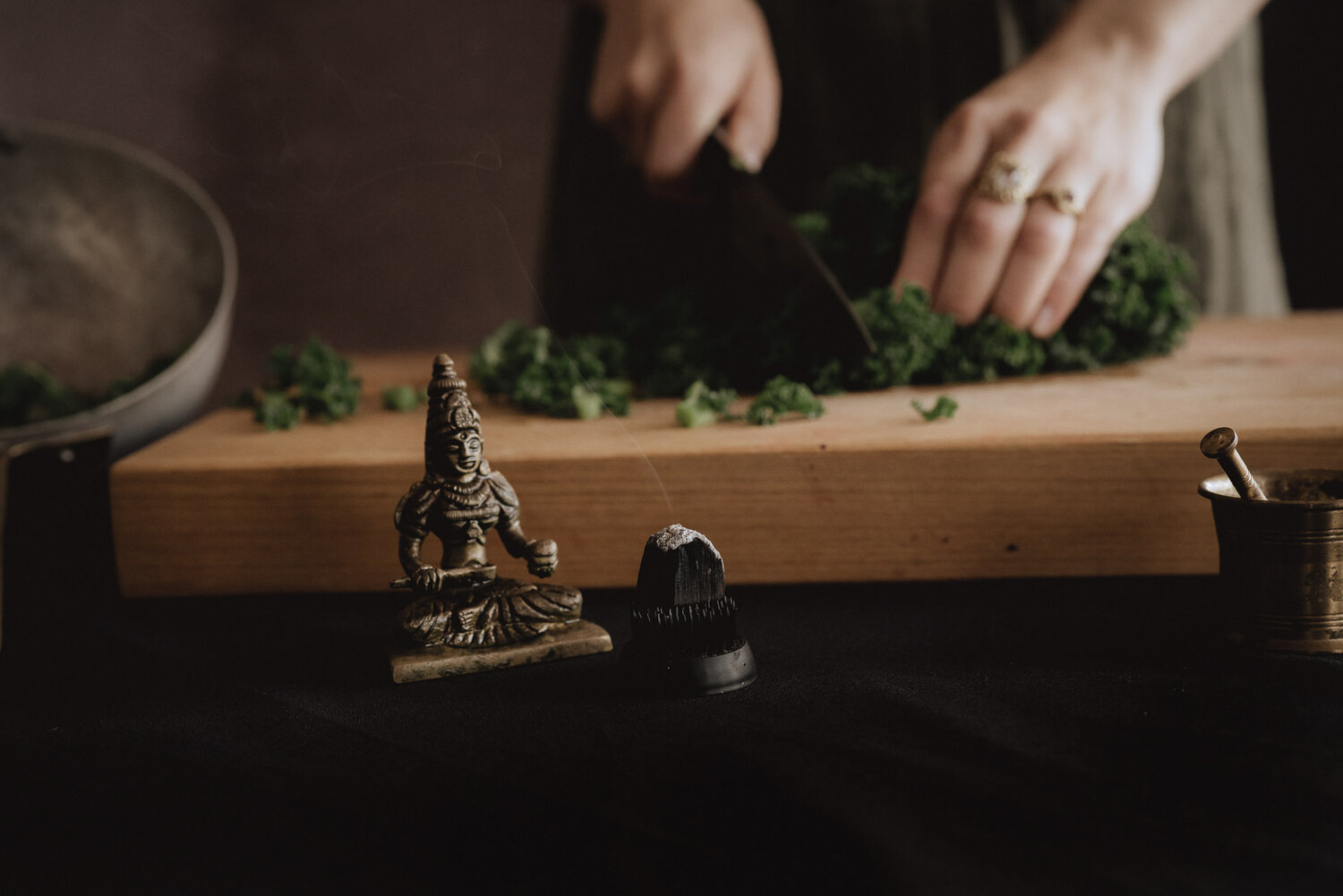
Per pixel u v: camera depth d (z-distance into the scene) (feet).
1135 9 2.27
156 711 1.51
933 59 2.89
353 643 1.66
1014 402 1.97
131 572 1.80
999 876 1.24
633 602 1.53
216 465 1.78
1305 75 3.89
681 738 1.42
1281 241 4.07
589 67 3.02
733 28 2.35
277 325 3.71
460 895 1.27
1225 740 1.38
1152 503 1.73
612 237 3.01
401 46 3.81
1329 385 1.99
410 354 2.92
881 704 1.46
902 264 2.22
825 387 2.07
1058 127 2.17
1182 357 2.26
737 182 2.23
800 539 1.76
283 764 1.41
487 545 1.77
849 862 1.27
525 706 1.49
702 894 1.25
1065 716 1.42
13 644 1.68
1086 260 2.15
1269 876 1.23
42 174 2.33
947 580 1.78
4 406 2.23
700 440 1.81
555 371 2.07
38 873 1.30
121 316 2.33
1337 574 1.49
